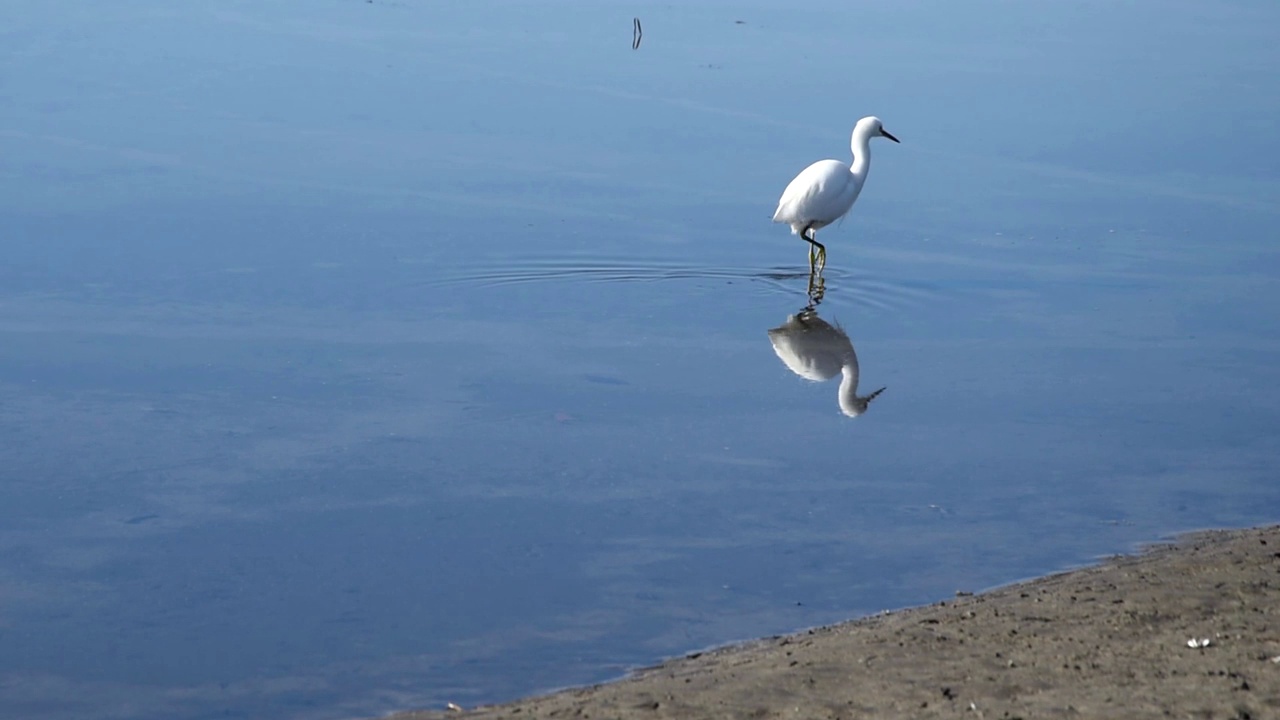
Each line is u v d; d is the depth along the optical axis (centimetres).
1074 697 590
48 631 794
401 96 2277
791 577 858
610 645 764
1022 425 1148
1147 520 947
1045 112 2311
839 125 2175
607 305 1465
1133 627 698
